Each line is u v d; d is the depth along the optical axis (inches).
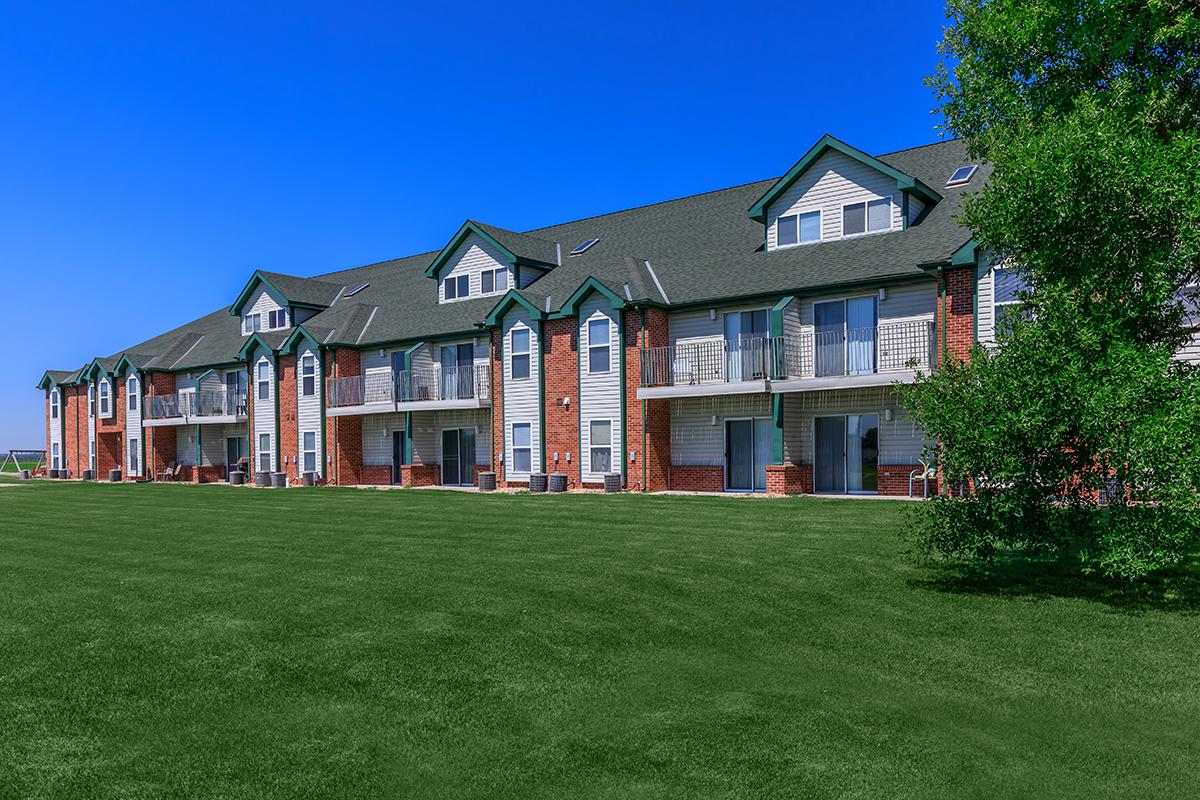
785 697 256.4
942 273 777.6
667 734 227.6
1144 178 352.8
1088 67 469.4
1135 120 397.1
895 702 252.4
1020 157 386.0
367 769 207.0
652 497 881.5
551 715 241.4
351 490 1170.0
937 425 388.5
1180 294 478.6
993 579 402.9
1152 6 408.8
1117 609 347.9
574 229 1307.8
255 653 295.4
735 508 729.0
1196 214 347.3
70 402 1951.3
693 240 1095.6
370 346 1295.5
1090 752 216.8
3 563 494.9
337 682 267.3
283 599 376.2
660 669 282.4
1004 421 364.5
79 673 276.2
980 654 296.8
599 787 197.6
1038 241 387.9
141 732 229.1
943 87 558.9
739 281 940.6
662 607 359.3
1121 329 370.6
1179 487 327.0
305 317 1482.5
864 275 833.5
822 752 215.9
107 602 376.2
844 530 562.6
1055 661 288.2
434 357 1240.2
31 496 1130.7
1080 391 346.0
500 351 1136.2
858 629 327.6
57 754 215.0
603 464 1021.2
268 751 217.2
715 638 316.8
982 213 404.8
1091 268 372.8
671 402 998.4
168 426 1672.0
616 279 1048.2
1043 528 377.7
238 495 1077.1
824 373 871.1
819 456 903.1
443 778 202.5
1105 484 356.2
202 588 403.5
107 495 1124.5
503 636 316.5
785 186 953.5
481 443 1186.0
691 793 193.9
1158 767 208.4
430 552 505.7
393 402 1227.9
